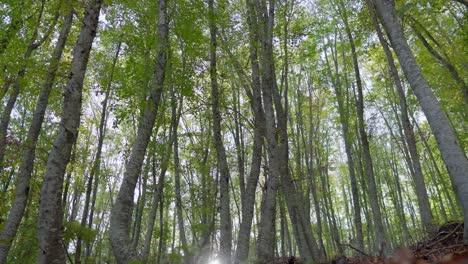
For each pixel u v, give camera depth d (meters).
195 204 15.93
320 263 7.89
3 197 11.37
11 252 12.62
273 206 8.73
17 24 9.89
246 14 11.88
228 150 17.81
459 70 16.72
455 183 5.52
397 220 32.50
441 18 17.28
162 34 8.16
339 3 15.84
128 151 13.30
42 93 10.09
